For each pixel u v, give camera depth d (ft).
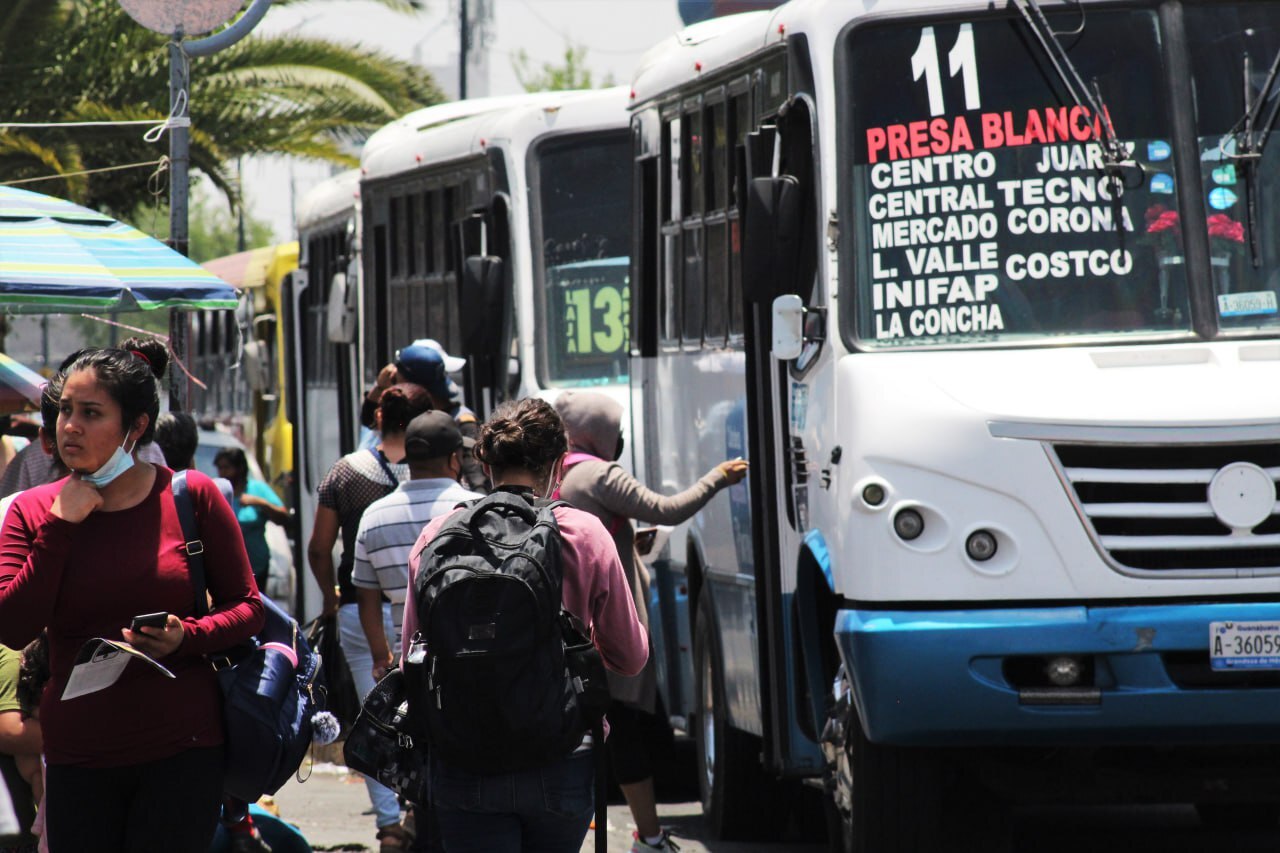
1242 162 46.85
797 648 51.13
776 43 51.19
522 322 77.61
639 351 67.26
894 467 44.32
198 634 32.76
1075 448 43.80
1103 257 46.52
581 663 32.99
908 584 43.93
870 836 46.44
